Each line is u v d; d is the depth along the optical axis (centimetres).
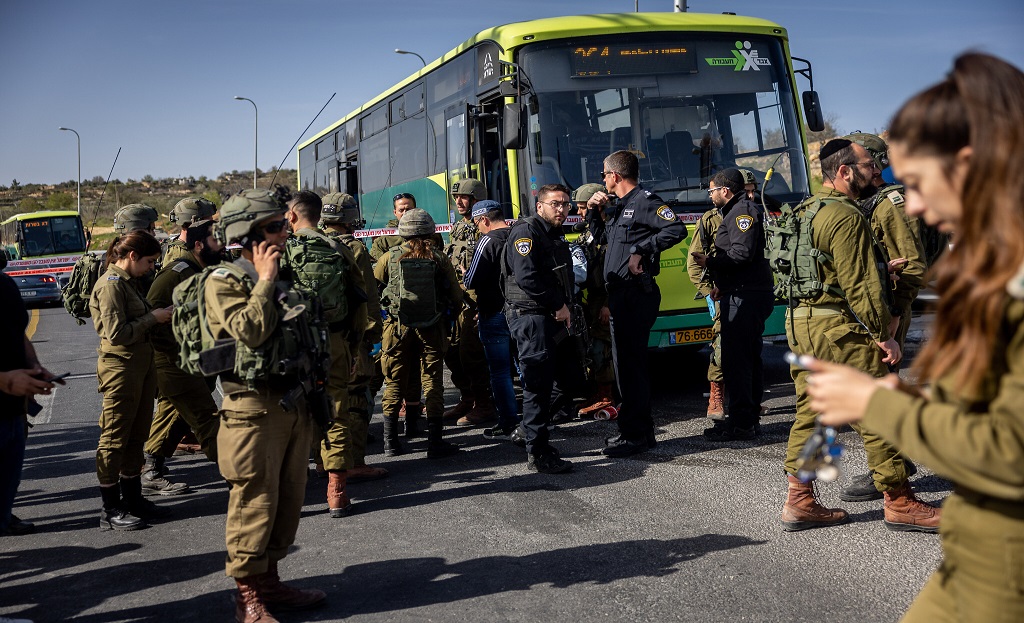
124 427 520
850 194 434
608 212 618
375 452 693
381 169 1311
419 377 729
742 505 496
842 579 386
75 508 577
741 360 634
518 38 837
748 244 604
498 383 680
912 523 438
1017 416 151
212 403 563
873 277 412
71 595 424
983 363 158
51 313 2448
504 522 494
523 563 429
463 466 627
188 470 665
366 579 421
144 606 406
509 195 847
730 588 383
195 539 500
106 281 502
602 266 724
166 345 545
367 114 1389
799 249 434
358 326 529
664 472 574
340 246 528
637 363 611
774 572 398
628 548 440
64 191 9206
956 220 164
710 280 678
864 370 427
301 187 1948
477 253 659
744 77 868
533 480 577
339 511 525
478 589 400
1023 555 161
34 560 478
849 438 627
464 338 753
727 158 849
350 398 600
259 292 343
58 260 2700
